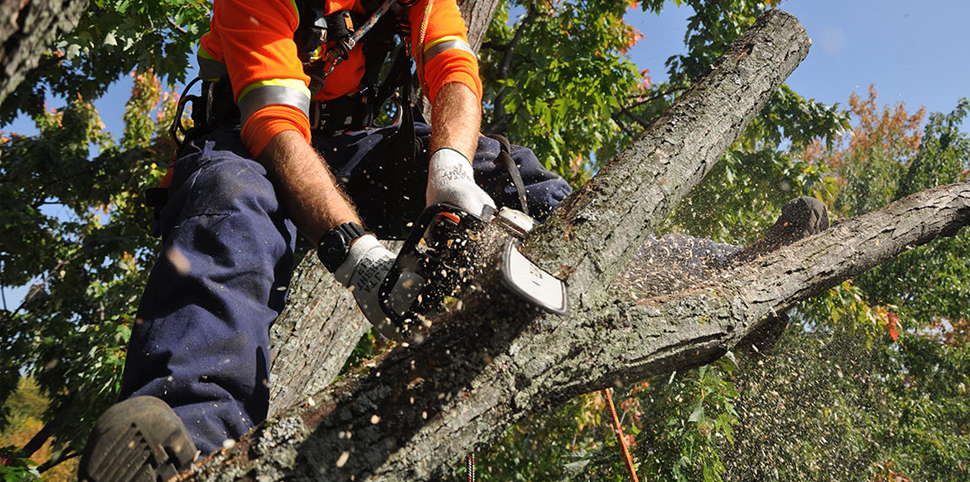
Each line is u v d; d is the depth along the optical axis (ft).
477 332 3.02
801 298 4.85
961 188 6.46
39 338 23.85
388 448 2.81
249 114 4.18
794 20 5.25
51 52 25.29
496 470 23.36
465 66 4.75
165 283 3.54
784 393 14.17
